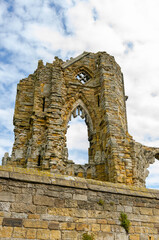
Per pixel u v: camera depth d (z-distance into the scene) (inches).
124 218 441.7
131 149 783.1
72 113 931.3
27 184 391.9
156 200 497.4
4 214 359.9
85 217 411.5
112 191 456.1
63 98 903.7
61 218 392.8
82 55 1040.2
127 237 431.5
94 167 819.4
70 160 809.5
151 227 463.2
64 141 841.5
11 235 352.2
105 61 978.7
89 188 436.1
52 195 402.3
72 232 391.9
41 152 754.2
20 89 946.1
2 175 378.3
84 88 970.7
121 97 971.3
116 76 984.9
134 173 742.5
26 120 888.3
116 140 785.6
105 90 903.1
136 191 484.1
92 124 916.6
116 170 727.1
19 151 826.2
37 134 789.9
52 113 808.9
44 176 410.9
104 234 414.3
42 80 905.5
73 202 413.7
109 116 844.0
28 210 376.2
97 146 866.1
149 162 935.0
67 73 981.8
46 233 373.4
